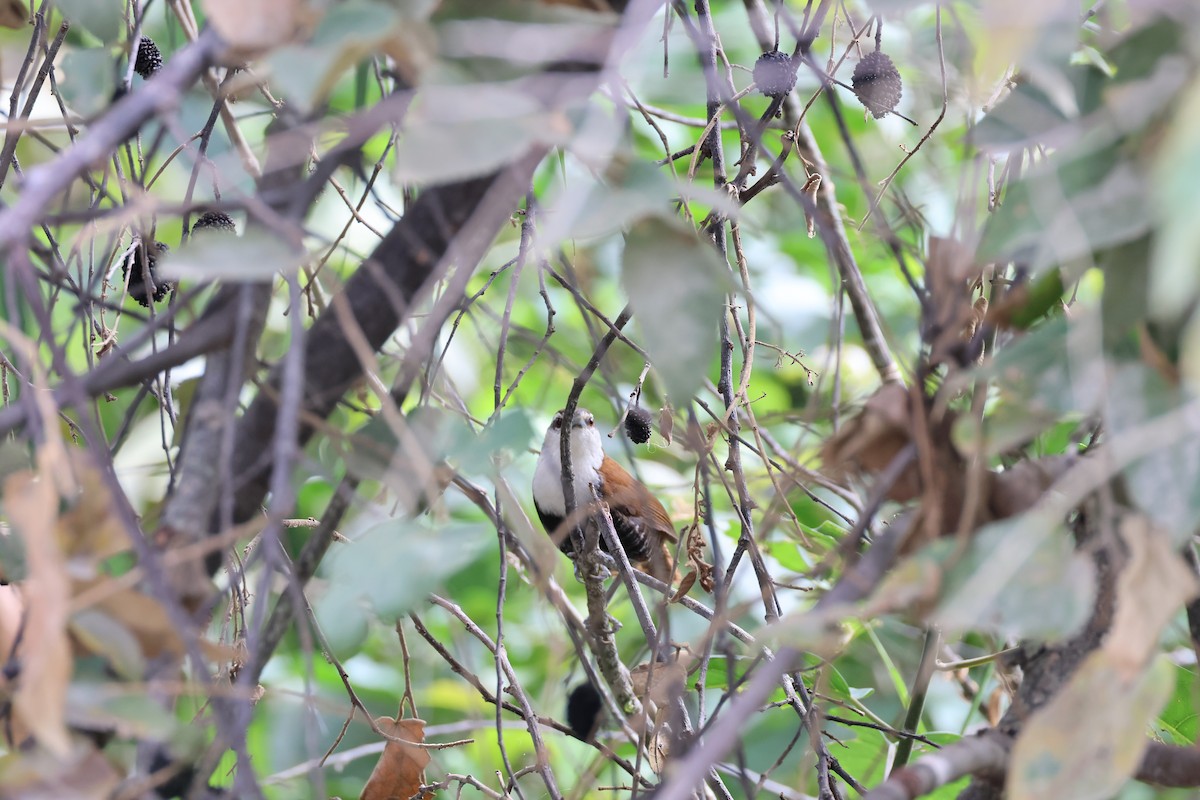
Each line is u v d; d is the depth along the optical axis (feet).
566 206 10.10
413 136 9.36
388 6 9.94
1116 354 10.77
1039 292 12.14
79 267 14.73
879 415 11.71
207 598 11.62
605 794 25.90
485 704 29.04
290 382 10.23
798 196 13.51
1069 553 10.00
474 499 16.67
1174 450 9.74
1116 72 11.03
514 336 23.04
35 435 10.79
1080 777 9.50
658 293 10.43
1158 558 9.49
